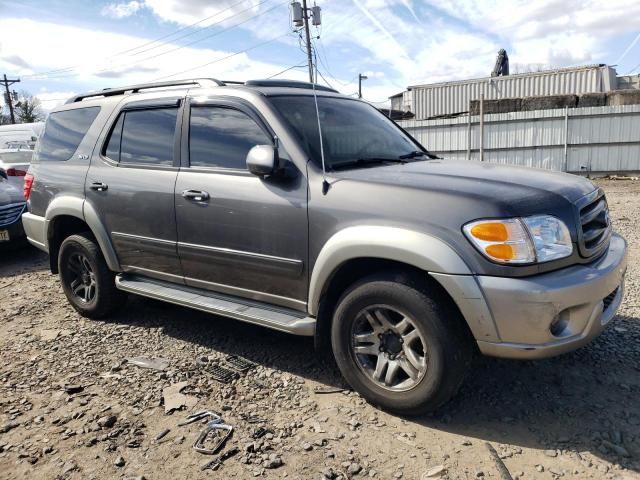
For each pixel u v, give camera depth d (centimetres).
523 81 2441
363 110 437
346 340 322
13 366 396
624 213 949
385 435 293
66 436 300
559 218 285
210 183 372
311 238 325
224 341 429
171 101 412
